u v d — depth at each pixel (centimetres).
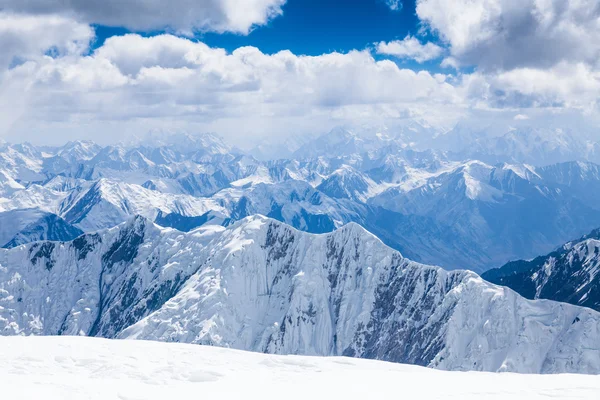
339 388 4766
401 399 4281
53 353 6156
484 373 5641
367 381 5150
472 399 4184
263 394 4503
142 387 4603
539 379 5047
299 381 5191
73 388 4325
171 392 4484
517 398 4147
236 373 5612
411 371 6038
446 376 5434
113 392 4322
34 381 4538
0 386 4281
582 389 4431
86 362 5881
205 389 4678
